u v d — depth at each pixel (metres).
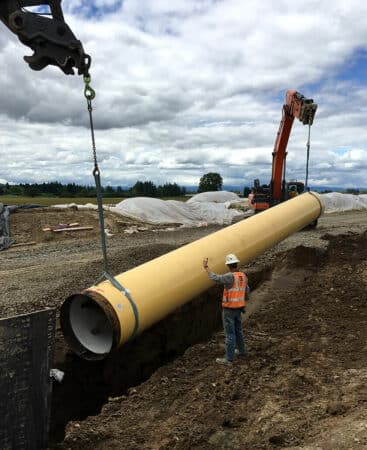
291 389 6.16
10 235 19.20
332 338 8.03
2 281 11.81
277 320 9.30
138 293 6.93
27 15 4.55
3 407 4.49
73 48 4.76
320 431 4.79
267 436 4.95
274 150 19.34
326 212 31.42
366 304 9.54
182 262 8.11
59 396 7.19
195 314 9.60
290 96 18.09
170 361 8.43
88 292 6.57
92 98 5.09
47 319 4.70
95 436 5.42
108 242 18.45
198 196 43.28
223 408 5.80
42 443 4.88
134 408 6.25
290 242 14.82
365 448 4.12
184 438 5.16
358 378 6.19
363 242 13.97
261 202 19.78
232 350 7.25
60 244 18.44
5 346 4.42
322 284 11.02
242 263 9.84
